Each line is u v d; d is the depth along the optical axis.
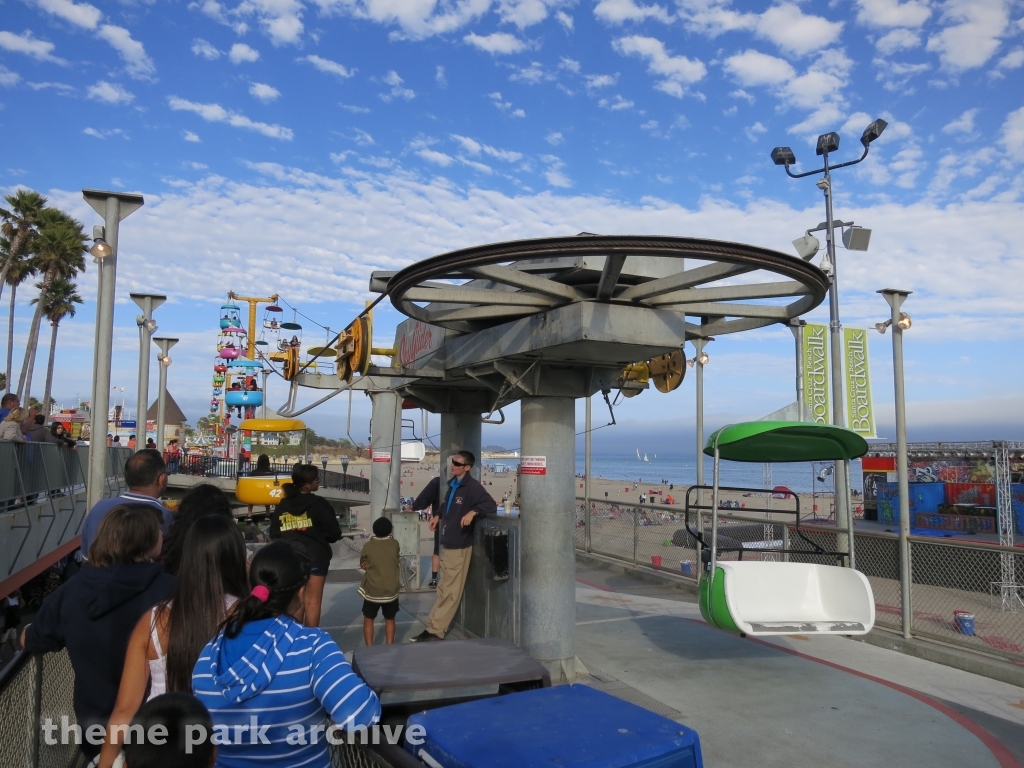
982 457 20.55
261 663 2.29
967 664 6.47
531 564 5.90
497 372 6.36
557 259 5.21
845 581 6.43
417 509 8.80
